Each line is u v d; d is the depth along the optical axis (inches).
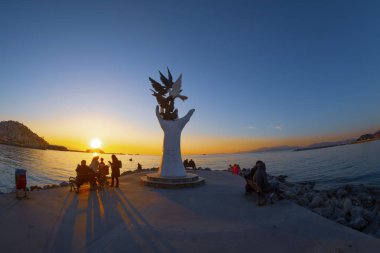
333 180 1446.9
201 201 427.2
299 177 1685.5
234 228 291.6
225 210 369.7
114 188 547.8
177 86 649.6
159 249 237.0
